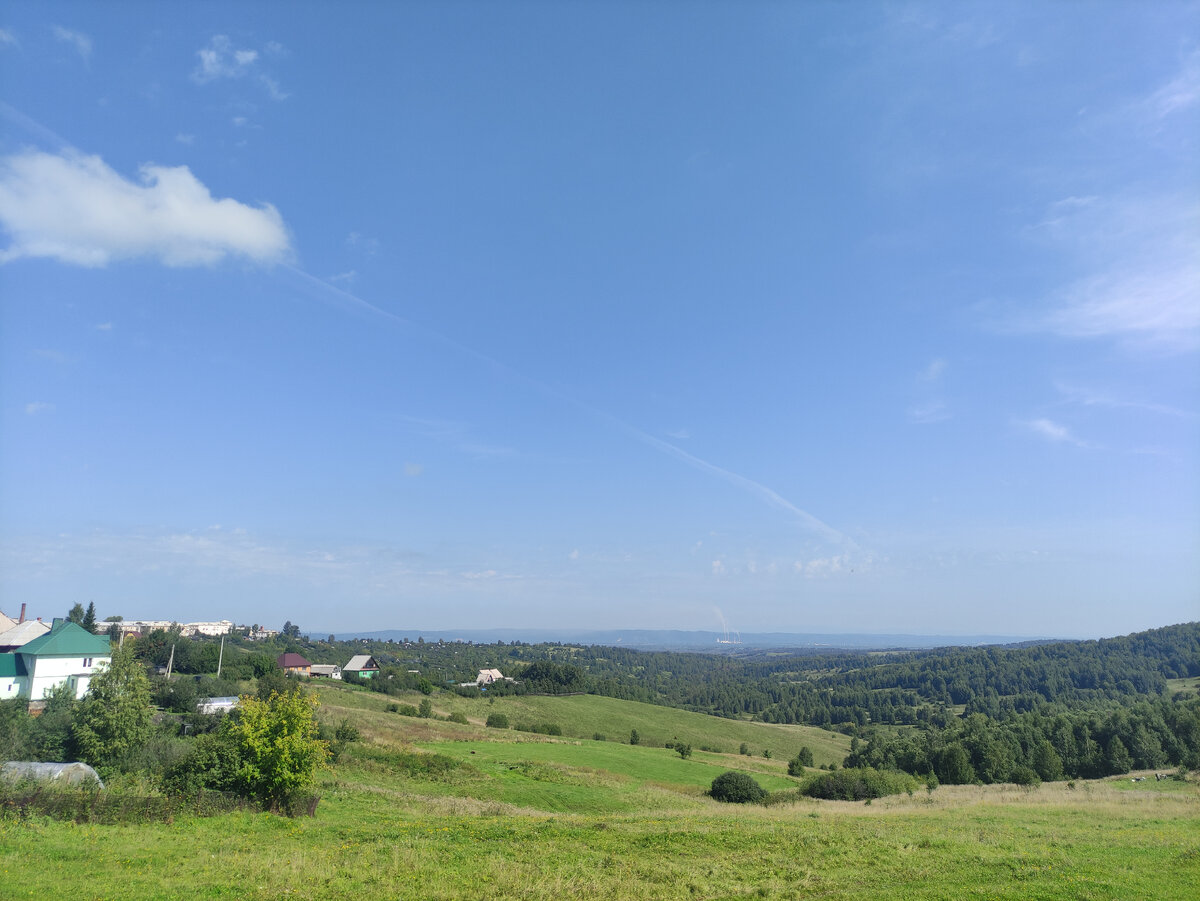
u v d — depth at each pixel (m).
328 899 15.73
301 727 29.31
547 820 29.11
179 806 25.77
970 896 16.78
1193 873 19.41
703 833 25.34
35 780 25.14
